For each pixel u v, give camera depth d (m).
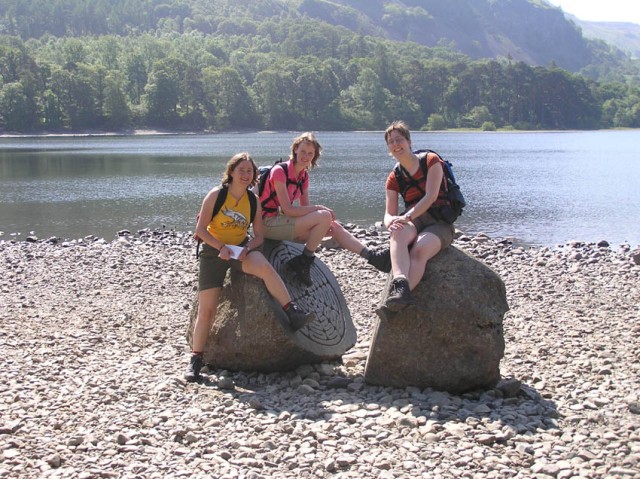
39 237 14.55
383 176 29.30
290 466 4.02
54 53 124.81
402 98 120.56
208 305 5.44
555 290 8.84
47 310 7.75
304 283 5.77
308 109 109.50
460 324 5.07
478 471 3.95
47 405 4.86
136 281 9.34
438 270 5.21
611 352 6.14
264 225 5.77
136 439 4.33
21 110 89.62
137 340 6.55
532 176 30.53
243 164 5.23
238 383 5.42
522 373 5.58
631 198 22.05
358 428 4.48
